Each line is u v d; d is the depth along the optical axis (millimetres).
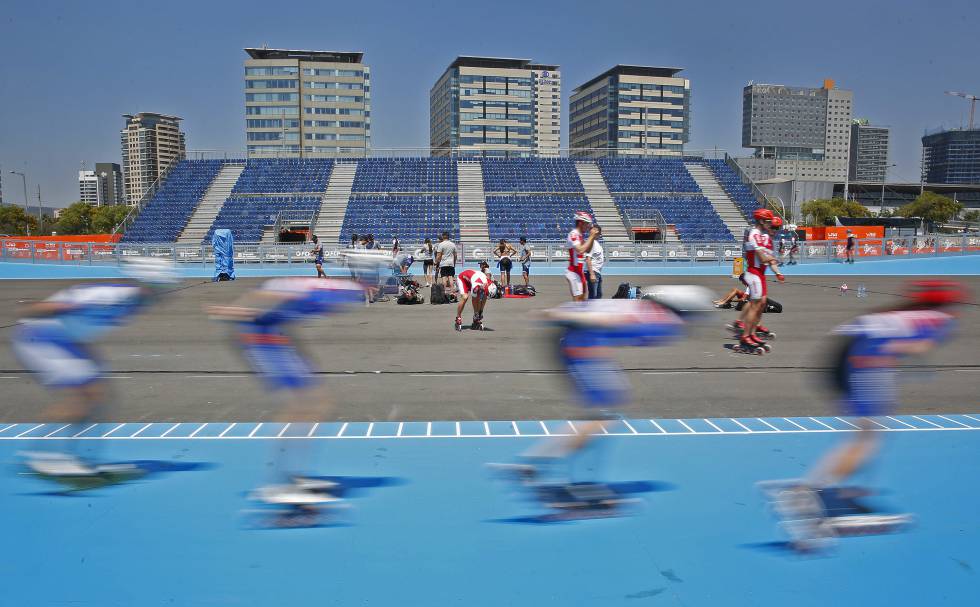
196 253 33188
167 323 13039
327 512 4102
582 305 4055
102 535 3812
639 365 8828
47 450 5250
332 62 136000
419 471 4820
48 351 4598
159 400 6906
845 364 3840
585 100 172875
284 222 46062
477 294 12219
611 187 52625
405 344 10625
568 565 3480
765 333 11008
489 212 48625
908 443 5461
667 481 4637
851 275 27172
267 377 4148
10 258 33906
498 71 160375
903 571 3422
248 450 5289
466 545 3695
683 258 35531
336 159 54969
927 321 3715
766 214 9398
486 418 6262
